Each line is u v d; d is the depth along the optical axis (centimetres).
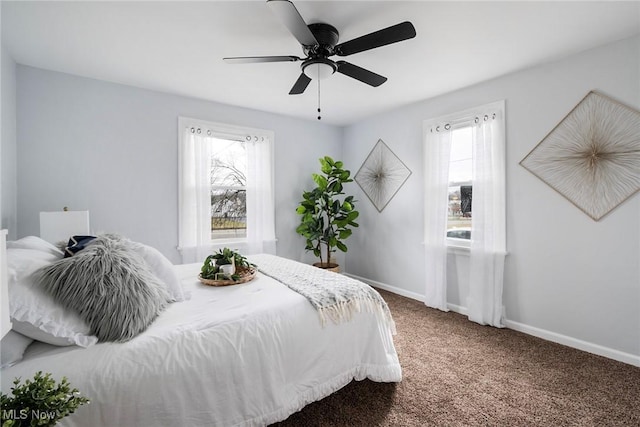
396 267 395
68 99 273
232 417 127
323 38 196
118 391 107
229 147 379
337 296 178
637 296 214
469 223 322
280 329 151
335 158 469
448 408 169
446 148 326
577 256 241
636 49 210
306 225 402
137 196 308
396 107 379
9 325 81
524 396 180
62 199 271
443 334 269
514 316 279
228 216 378
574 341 243
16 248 150
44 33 208
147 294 139
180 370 118
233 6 181
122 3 177
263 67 263
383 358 183
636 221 213
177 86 305
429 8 183
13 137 244
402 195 384
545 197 257
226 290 188
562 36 214
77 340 116
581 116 236
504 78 282
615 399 178
